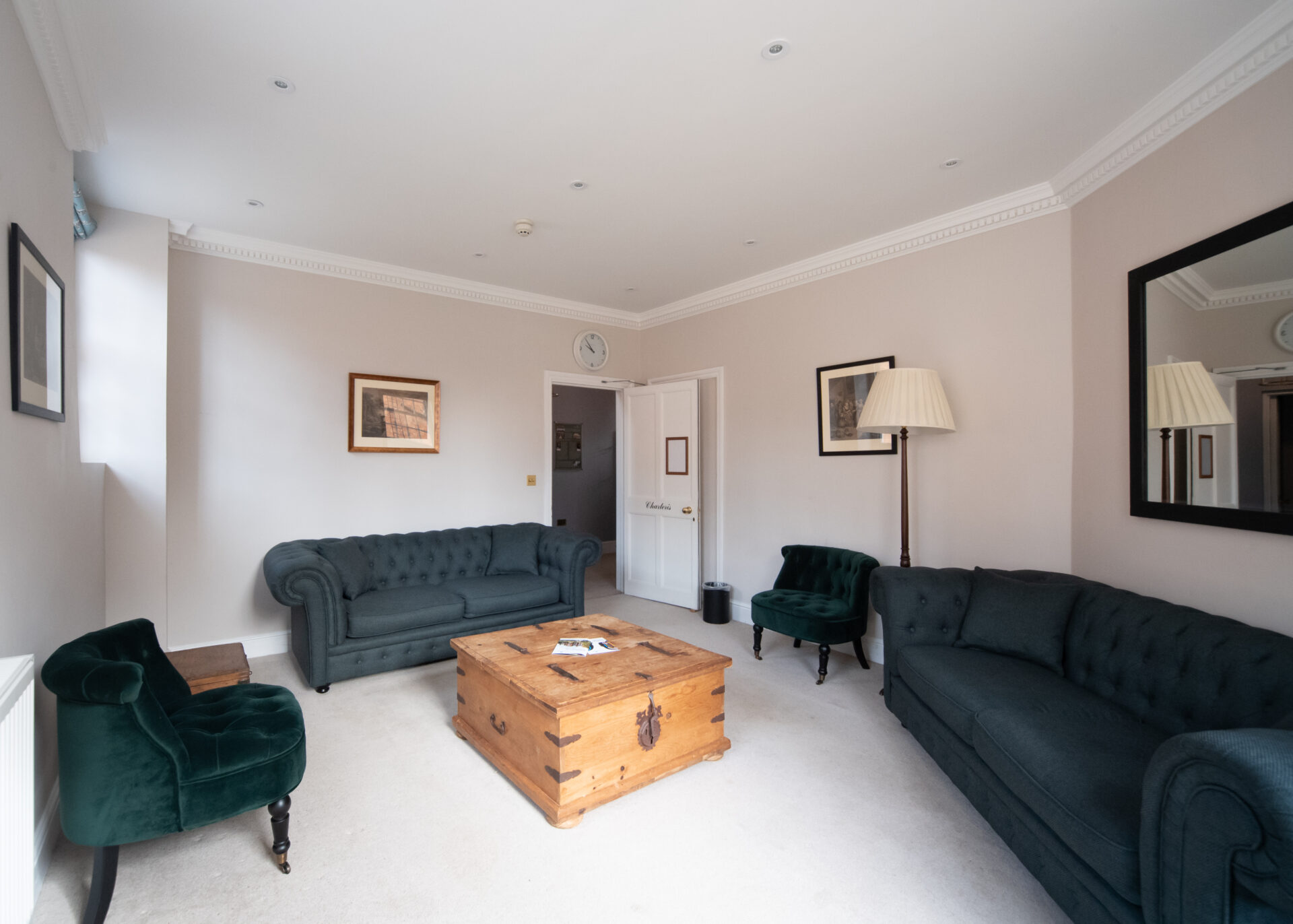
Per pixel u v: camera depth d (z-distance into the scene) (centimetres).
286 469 408
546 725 221
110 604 327
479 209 346
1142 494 258
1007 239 336
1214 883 114
